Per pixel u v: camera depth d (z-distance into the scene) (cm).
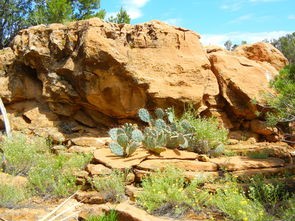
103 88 902
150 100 916
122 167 621
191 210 508
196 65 945
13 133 901
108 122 971
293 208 462
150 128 751
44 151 834
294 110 719
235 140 911
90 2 1625
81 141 827
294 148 896
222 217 495
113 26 943
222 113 967
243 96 952
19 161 722
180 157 686
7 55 1004
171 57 938
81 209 534
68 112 963
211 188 575
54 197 586
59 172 660
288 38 1559
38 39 970
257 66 1010
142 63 907
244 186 584
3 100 989
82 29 923
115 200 561
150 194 528
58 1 1418
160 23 972
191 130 777
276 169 672
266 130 941
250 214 457
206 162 673
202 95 929
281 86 704
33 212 519
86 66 885
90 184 609
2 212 514
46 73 957
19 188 594
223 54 1020
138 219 455
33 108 977
